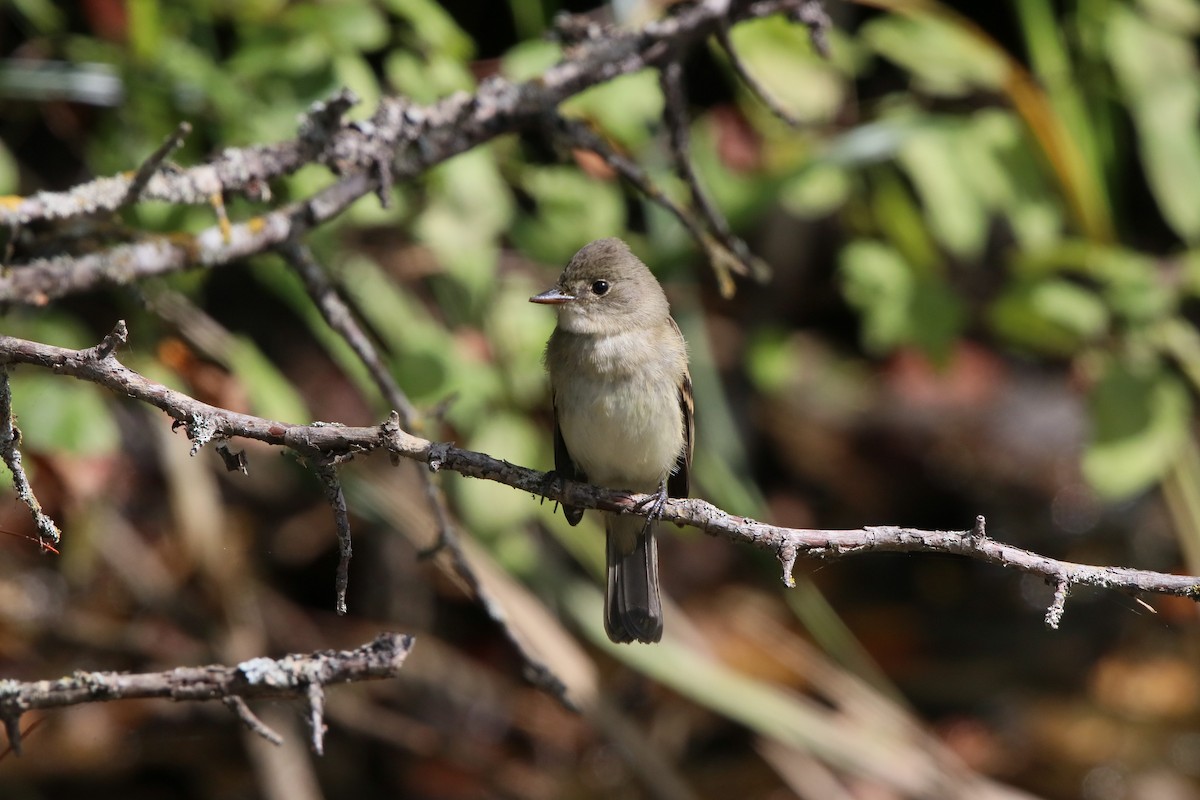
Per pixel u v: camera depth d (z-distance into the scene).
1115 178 12.28
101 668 11.29
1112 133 12.46
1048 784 12.12
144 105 9.37
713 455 11.70
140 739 11.32
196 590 11.57
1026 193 10.73
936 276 11.45
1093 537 14.73
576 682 10.43
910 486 15.02
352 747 11.66
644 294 7.91
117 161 9.51
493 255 10.52
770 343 13.51
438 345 9.80
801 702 11.80
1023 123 10.80
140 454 11.76
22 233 7.14
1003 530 14.84
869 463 15.09
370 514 10.41
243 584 11.69
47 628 11.29
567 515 8.18
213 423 5.46
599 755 12.00
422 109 7.80
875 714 11.74
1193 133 11.05
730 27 8.65
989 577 14.40
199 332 9.41
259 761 11.14
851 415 15.30
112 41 9.54
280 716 11.31
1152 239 15.00
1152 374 10.83
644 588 8.12
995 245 14.28
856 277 11.23
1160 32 11.29
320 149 7.45
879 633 13.66
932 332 11.03
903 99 12.03
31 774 10.93
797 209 11.43
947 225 10.30
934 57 10.78
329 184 8.25
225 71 9.10
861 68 11.69
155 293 9.26
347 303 10.62
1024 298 10.92
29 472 9.19
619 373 7.77
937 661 13.43
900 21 11.15
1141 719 12.79
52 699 5.64
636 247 10.99
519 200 11.93
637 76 9.54
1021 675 13.29
